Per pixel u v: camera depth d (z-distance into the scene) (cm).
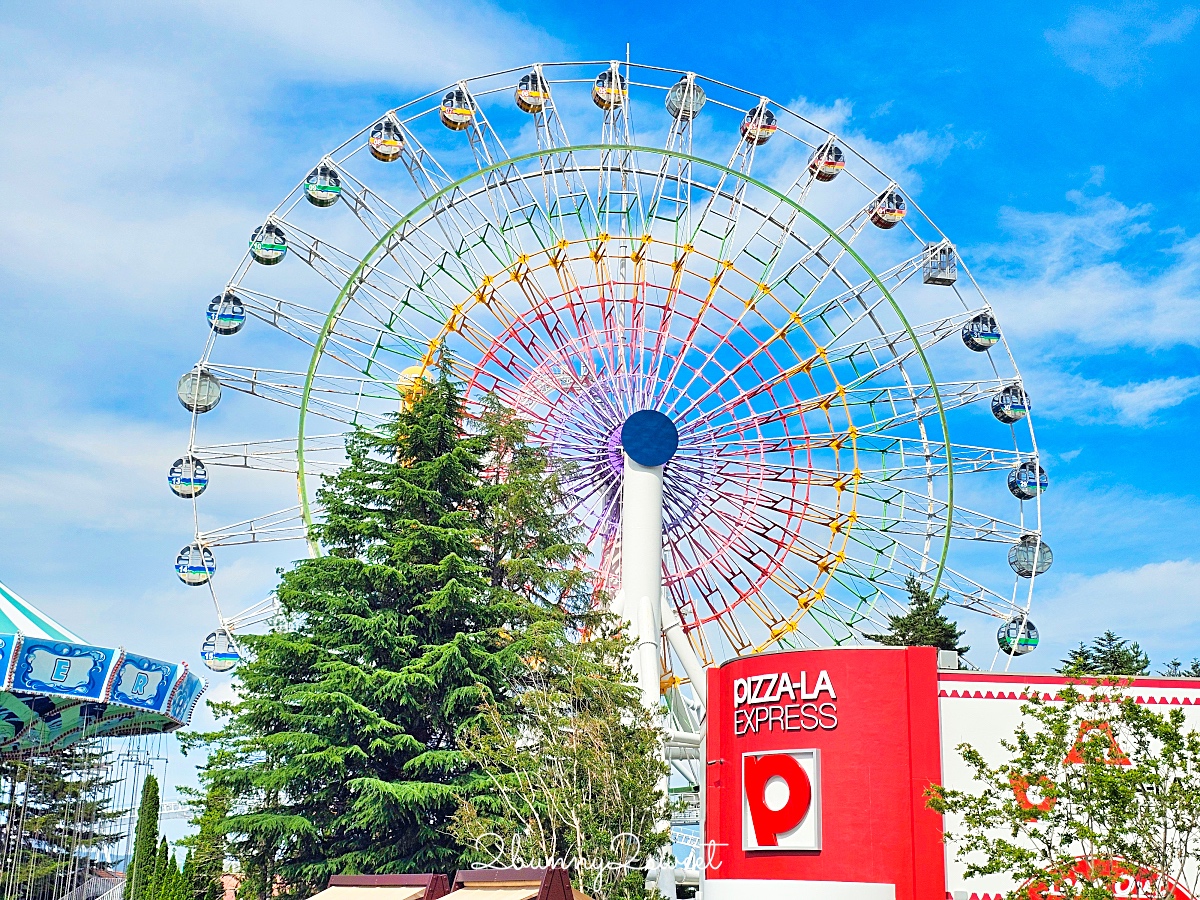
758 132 6506
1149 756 3008
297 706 4894
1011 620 6500
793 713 3688
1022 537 6550
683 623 6025
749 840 3694
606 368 5991
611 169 6203
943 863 3409
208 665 6084
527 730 4772
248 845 4762
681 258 6144
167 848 5241
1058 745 2980
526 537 5519
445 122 6366
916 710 3534
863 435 6297
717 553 6088
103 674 4112
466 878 2566
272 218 6159
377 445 5416
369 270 5781
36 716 4456
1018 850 2914
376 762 4784
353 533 5216
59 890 5144
